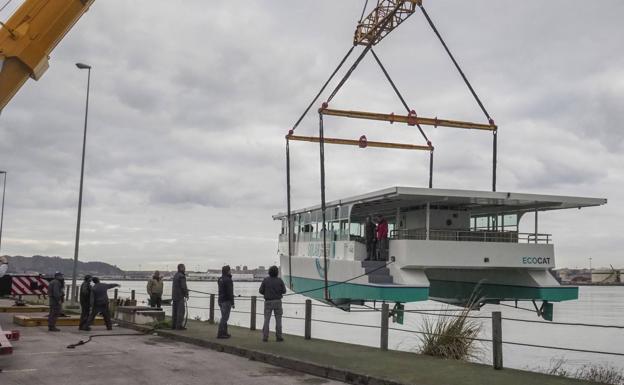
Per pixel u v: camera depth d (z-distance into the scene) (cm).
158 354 1316
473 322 1449
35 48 1280
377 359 1170
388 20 2245
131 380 987
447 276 2541
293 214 2917
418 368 1065
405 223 2277
